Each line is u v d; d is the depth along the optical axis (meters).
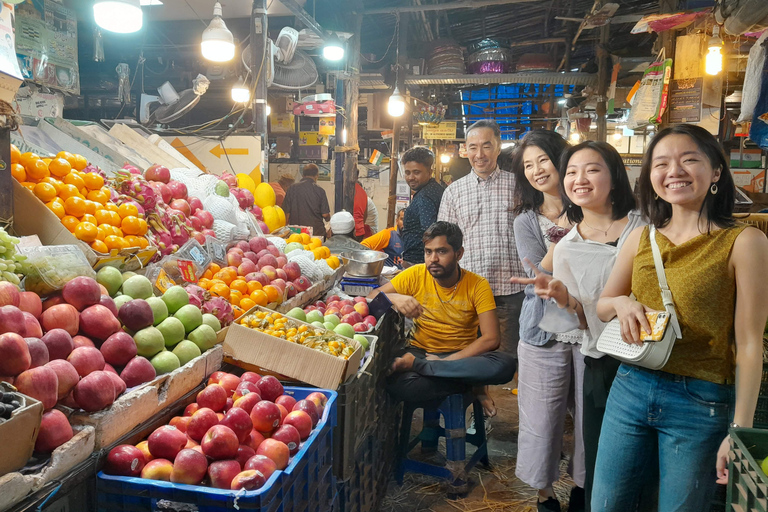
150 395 1.55
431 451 3.48
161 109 7.21
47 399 1.27
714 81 4.22
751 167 10.34
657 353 1.68
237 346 2.05
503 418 4.12
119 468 1.37
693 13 4.12
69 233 1.92
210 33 4.91
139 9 3.93
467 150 3.75
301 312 2.59
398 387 2.92
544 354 2.66
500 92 11.15
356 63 7.50
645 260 1.80
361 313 2.95
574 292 2.29
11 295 1.40
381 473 2.87
